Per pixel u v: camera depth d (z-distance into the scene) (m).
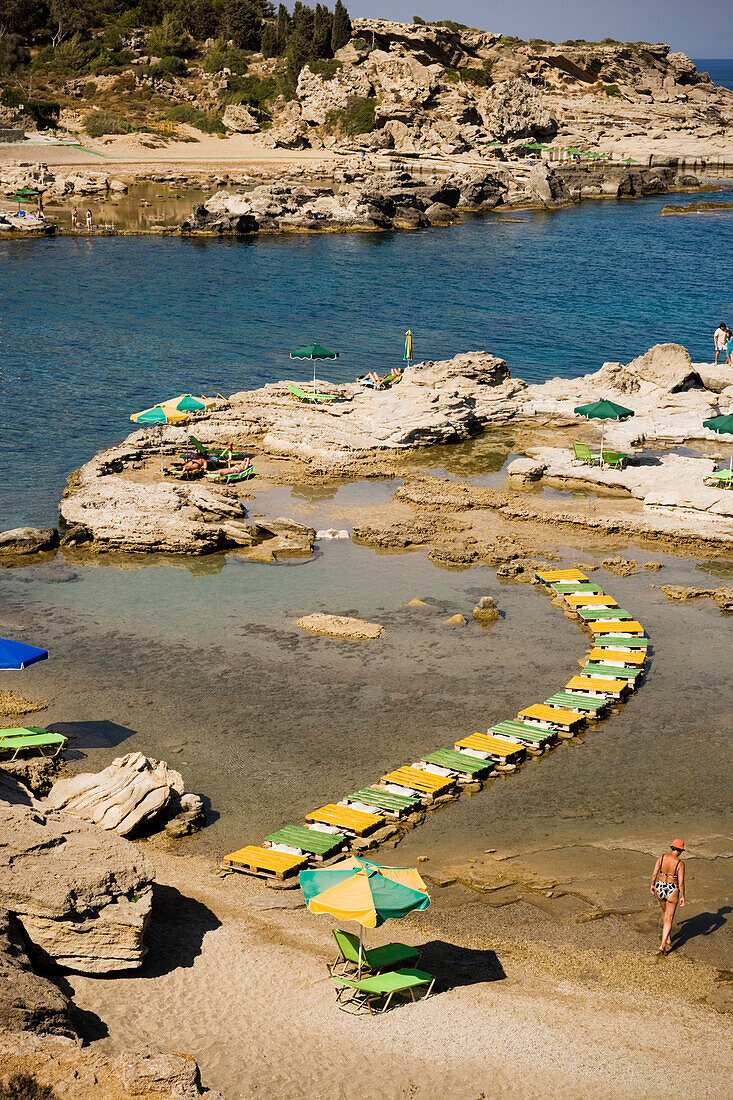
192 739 32.09
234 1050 18.84
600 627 39.09
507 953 22.61
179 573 45.00
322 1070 18.47
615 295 105.69
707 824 27.98
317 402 65.00
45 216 148.38
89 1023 19.17
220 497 50.41
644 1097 18.00
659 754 31.39
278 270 117.50
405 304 100.31
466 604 41.81
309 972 21.48
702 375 70.00
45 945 20.72
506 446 61.28
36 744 30.38
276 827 27.86
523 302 101.75
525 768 30.75
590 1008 20.56
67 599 42.25
